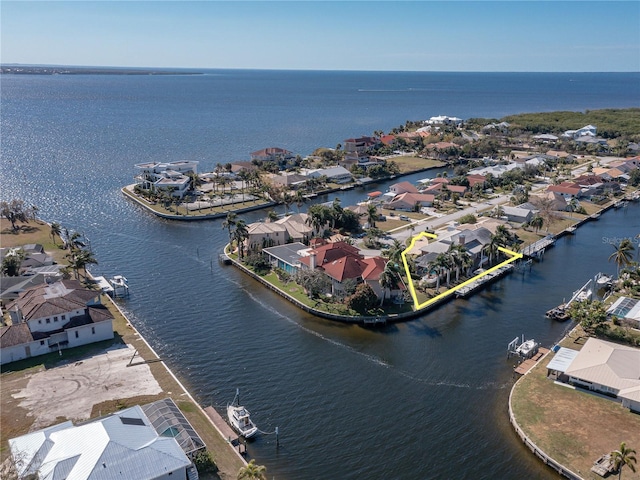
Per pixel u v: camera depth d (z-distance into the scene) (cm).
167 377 7244
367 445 6138
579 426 6278
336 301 9769
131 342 8162
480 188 18275
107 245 12875
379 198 17200
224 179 19075
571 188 18062
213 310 9569
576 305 8969
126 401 6631
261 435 6272
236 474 5444
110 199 17150
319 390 7219
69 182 19162
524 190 18038
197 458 5450
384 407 6875
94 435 5234
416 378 7562
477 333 8912
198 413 6438
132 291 10288
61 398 6644
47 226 13938
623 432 6150
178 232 14062
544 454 5838
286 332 8819
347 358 8069
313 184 19012
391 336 8769
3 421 6150
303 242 12800
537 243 13300
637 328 8644
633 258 12650
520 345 8362
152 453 5150
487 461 5894
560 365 7375
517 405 6738
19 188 18075
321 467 5775
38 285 9419
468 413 6756
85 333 8019
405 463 5862
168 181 17338
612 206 17650
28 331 7675
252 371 7644
